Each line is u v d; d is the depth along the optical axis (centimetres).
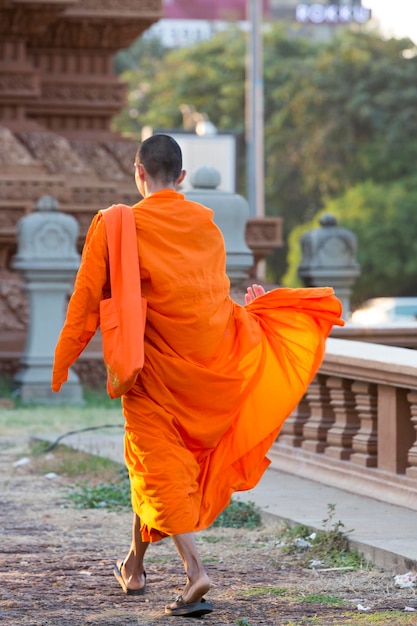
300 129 7819
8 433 1833
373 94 7669
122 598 855
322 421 1286
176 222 791
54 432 1830
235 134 4150
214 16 10388
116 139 3303
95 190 2867
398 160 7612
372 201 7256
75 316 798
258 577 910
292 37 8938
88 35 3266
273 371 841
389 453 1141
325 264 2777
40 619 797
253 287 909
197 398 793
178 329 786
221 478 824
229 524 1093
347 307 2794
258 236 2870
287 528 1045
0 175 2755
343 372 1199
